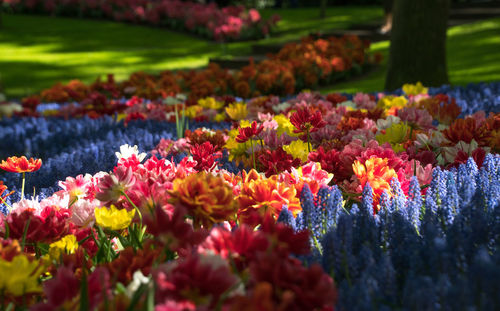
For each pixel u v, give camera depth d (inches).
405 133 133.4
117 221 72.3
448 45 608.4
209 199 64.5
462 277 54.0
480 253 54.6
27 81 620.1
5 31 928.9
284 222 76.0
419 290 49.3
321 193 81.4
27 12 1135.6
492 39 596.1
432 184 90.4
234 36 822.5
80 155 153.7
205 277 50.0
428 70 377.7
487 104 214.8
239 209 80.7
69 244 75.0
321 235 78.8
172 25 958.4
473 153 111.2
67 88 341.4
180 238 60.2
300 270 50.2
